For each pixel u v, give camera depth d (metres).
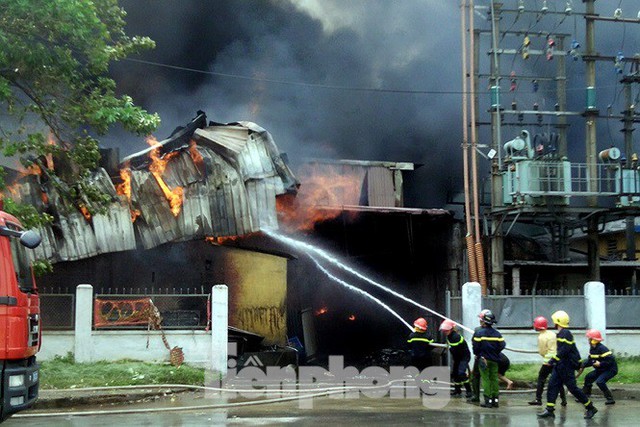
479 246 19.92
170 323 15.32
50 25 11.12
